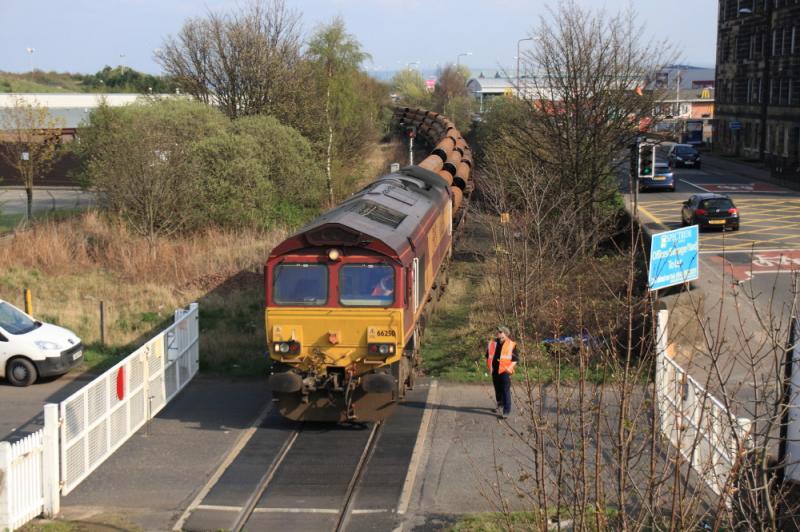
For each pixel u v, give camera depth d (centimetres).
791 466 981
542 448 723
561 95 2594
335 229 1346
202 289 2389
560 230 2130
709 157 6638
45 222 3158
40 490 1097
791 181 4769
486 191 3000
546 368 1571
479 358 1739
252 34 4106
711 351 757
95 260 2733
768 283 2308
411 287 1408
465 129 5728
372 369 1355
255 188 3162
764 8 5981
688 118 7488
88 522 1080
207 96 4181
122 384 1329
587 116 2541
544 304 1736
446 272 2377
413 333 1523
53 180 5034
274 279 1363
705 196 3247
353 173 4319
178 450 1325
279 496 1164
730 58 6800
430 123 5388
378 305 1347
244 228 3073
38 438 1088
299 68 4191
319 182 3594
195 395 1600
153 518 1095
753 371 746
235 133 3397
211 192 3094
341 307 1348
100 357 1822
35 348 1642
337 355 1355
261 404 1548
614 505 1031
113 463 1274
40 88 9375
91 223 3027
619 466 689
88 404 1214
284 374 1333
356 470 1243
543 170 2459
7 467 1027
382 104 6531
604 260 2233
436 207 2012
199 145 3150
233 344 1867
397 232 1462
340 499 1152
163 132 3056
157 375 1482
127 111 3562
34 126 4122
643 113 2569
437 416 1457
